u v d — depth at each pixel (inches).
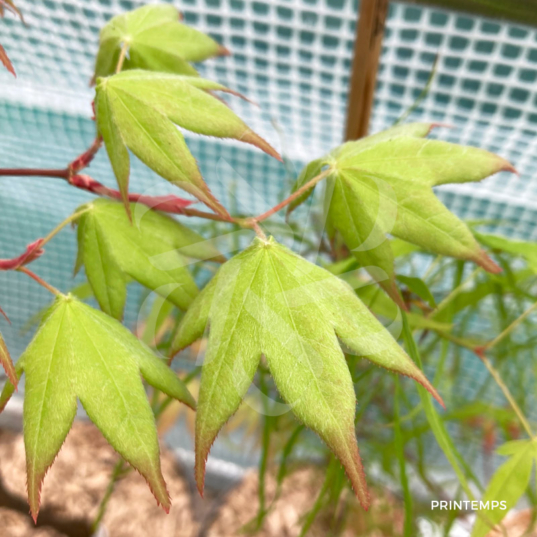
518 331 8.9
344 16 9.2
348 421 3.8
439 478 11.0
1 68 11.2
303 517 10.3
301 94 10.6
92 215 5.5
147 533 12.9
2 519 13.1
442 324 6.7
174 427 14.6
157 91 4.5
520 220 11.4
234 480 13.9
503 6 5.0
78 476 13.7
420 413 9.1
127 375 4.5
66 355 4.5
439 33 9.1
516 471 6.2
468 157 4.6
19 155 13.1
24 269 4.9
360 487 3.7
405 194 4.7
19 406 14.9
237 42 10.0
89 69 10.8
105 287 5.7
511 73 9.4
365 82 6.6
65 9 9.8
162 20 6.4
